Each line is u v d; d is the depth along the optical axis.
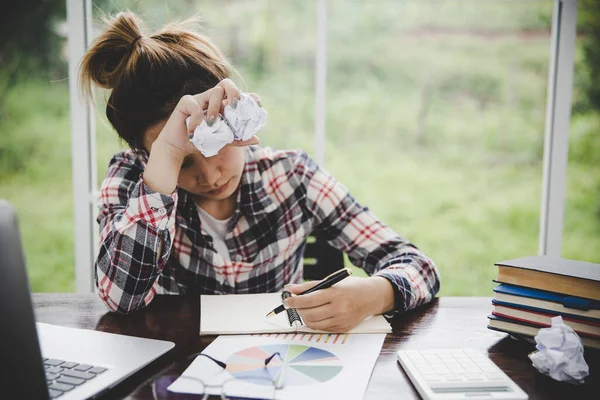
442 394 0.58
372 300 0.81
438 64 3.77
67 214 3.42
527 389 0.62
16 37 3.38
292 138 3.89
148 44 0.91
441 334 0.80
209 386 0.60
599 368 0.68
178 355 0.71
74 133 1.91
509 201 3.74
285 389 0.60
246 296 0.97
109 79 0.94
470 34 3.70
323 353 0.71
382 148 3.88
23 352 0.49
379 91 3.84
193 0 3.63
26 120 3.42
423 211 3.86
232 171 0.93
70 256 3.31
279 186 1.15
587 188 2.91
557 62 1.90
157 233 0.88
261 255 1.13
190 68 0.91
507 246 3.66
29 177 3.45
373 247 1.12
